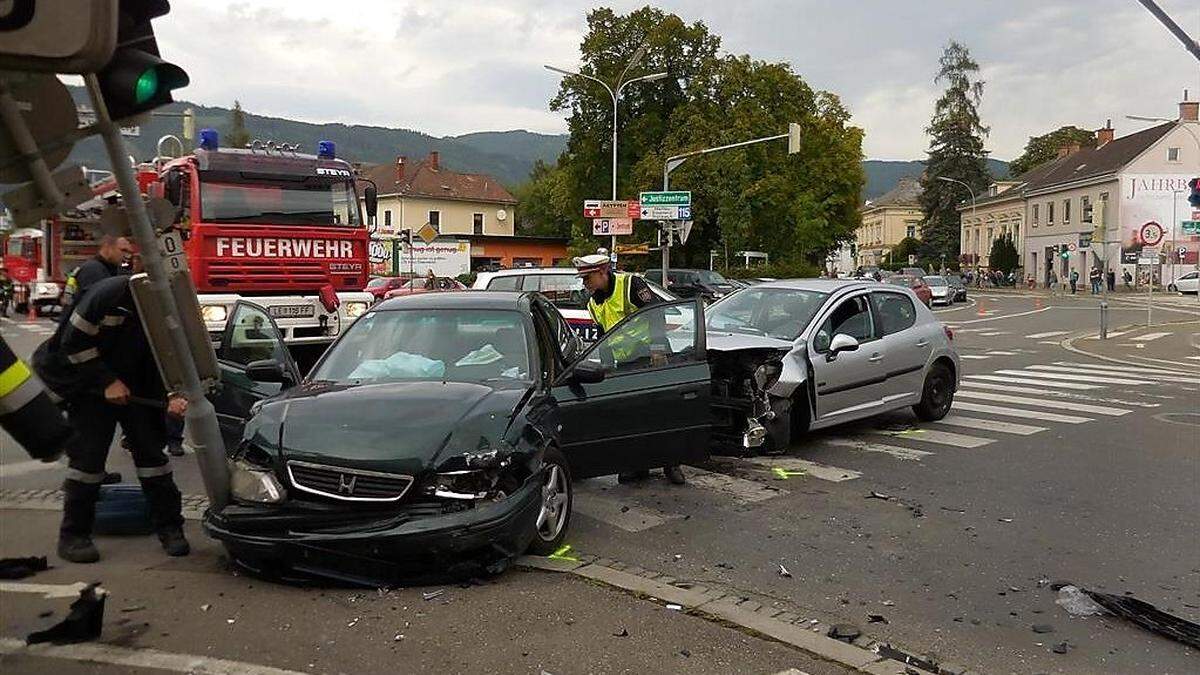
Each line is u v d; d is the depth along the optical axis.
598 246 48.62
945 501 7.41
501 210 78.81
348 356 6.48
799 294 10.06
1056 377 16.28
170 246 5.13
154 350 5.04
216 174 11.66
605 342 6.85
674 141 47.53
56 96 3.61
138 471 5.55
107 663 4.05
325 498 4.96
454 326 6.64
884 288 10.70
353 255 12.85
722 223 45.31
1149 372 17.14
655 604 4.90
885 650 4.44
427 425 5.15
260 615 4.61
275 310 11.95
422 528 4.79
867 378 9.85
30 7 2.55
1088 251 67.31
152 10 3.65
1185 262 60.78
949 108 87.06
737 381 8.98
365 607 4.73
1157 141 62.03
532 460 5.36
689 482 7.91
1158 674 4.27
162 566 5.35
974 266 85.38
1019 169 100.50
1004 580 5.54
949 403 11.30
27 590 4.92
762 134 46.91
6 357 2.79
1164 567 5.83
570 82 51.25
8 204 3.66
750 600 5.08
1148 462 8.94
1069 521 6.85
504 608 4.76
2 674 3.93
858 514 6.98
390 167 79.56
